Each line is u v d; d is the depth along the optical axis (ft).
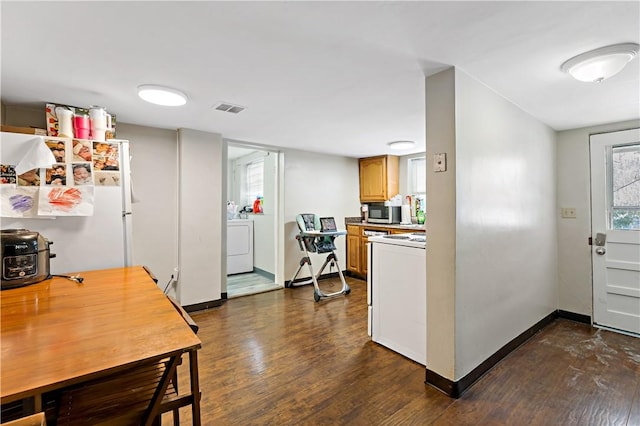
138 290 5.20
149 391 3.87
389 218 15.69
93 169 7.02
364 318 10.71
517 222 8.43
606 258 9.96
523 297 8.76
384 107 8.55
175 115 9.26
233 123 10.25
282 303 12.44
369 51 5.42
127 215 7.40
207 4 4.08
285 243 14.99
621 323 9.63
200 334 9.30
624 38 4.94
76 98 7.59
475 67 6.07
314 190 16.08
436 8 4.18
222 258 12.69
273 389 6.50
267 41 5.08
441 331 6.34
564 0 3.99
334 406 5.94
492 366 7.34
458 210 6.13
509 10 4.23
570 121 9.78
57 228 6.64
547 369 7.27
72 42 5.03
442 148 6.25
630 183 9.62
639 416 5.59
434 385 6.50
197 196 11.30
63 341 3.30
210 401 6.09
